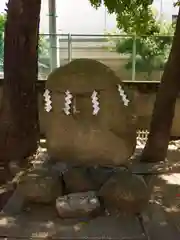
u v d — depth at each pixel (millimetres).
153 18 8273
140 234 3230
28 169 4621
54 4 8727
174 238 3160
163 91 5078
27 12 4863
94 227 3348
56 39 7312
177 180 4574
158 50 7188
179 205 3830
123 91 4133
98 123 4078
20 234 3225
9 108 5109
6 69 5062
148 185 4391
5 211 3674
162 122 5148
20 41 4957
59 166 4422
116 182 3768
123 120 4117
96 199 3645
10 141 5113
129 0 7121
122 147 4113
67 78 4148
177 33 4926
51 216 3578
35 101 5375
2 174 4641
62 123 4133
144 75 7262
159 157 5266
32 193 3785
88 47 7387
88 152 4113
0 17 8422
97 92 4055
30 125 5289
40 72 7305
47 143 4266
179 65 4934
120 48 7309
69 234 3225
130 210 3621
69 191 3975
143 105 6895
